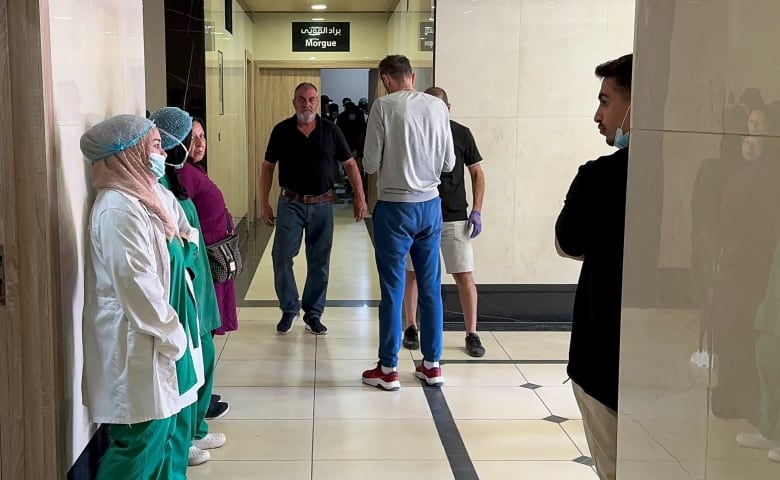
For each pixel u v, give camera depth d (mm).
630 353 1842
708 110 1413
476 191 4926
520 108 5715
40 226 2346
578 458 3498
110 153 2463
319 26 11719
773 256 1174
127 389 2449
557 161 5777
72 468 2627
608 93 2176
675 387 1566
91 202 2783
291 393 4324
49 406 2430
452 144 4250
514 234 5840
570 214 2189
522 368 4801
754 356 1237
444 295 5863
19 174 2322
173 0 6656
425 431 3799
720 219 1361
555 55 5680
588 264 2199
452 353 5105
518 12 5633
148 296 2408
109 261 2393
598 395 2160
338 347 5227
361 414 4016
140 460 2516
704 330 1427
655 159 1680
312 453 3529
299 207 5398
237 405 4129
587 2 5637
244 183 10422
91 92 2764
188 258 2869
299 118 5285
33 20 2256
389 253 4238
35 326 2387
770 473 1188
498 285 5879
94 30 2793
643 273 1755
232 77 9188
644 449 1751
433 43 5684
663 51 1635
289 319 5547
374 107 4125
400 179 4145
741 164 1280
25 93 2289
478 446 3623
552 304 5902
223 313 3736
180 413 2928
